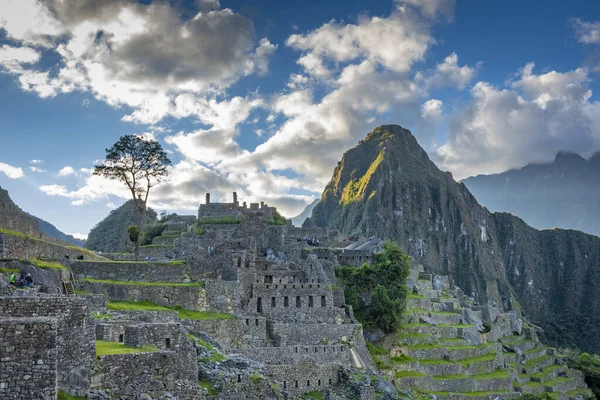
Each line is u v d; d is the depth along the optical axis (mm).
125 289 71875
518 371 149500
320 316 89312
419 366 104312
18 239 65812
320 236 140625
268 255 112438
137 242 101750
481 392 112688
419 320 122500
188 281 82188
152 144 101750
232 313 79938
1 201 77750
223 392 44625
